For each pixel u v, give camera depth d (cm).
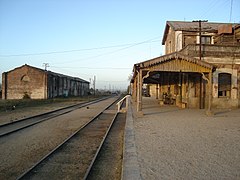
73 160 807
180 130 1191
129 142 934
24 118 1756
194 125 1340
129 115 1838
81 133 1290
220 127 1272
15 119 1734
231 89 2234
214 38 2592
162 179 563
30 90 4925
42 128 1419
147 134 1095
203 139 987
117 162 788
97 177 655
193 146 873
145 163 682
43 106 2973
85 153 898
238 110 2100
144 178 570
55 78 5469
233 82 2233
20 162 775
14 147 963
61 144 991
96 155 823
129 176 577
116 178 647
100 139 1147
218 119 1576
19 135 1204
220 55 2222
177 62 1766
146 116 1755
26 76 4944
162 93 3341
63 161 795
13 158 818
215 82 2216
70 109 2672
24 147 966
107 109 2755
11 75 4966
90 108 2859
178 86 2661
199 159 718
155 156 750
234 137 1023
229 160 707
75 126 1517
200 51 2178
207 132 1137
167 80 3150
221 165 662
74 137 1185
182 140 970
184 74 2477
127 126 1316
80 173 685
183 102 2488
